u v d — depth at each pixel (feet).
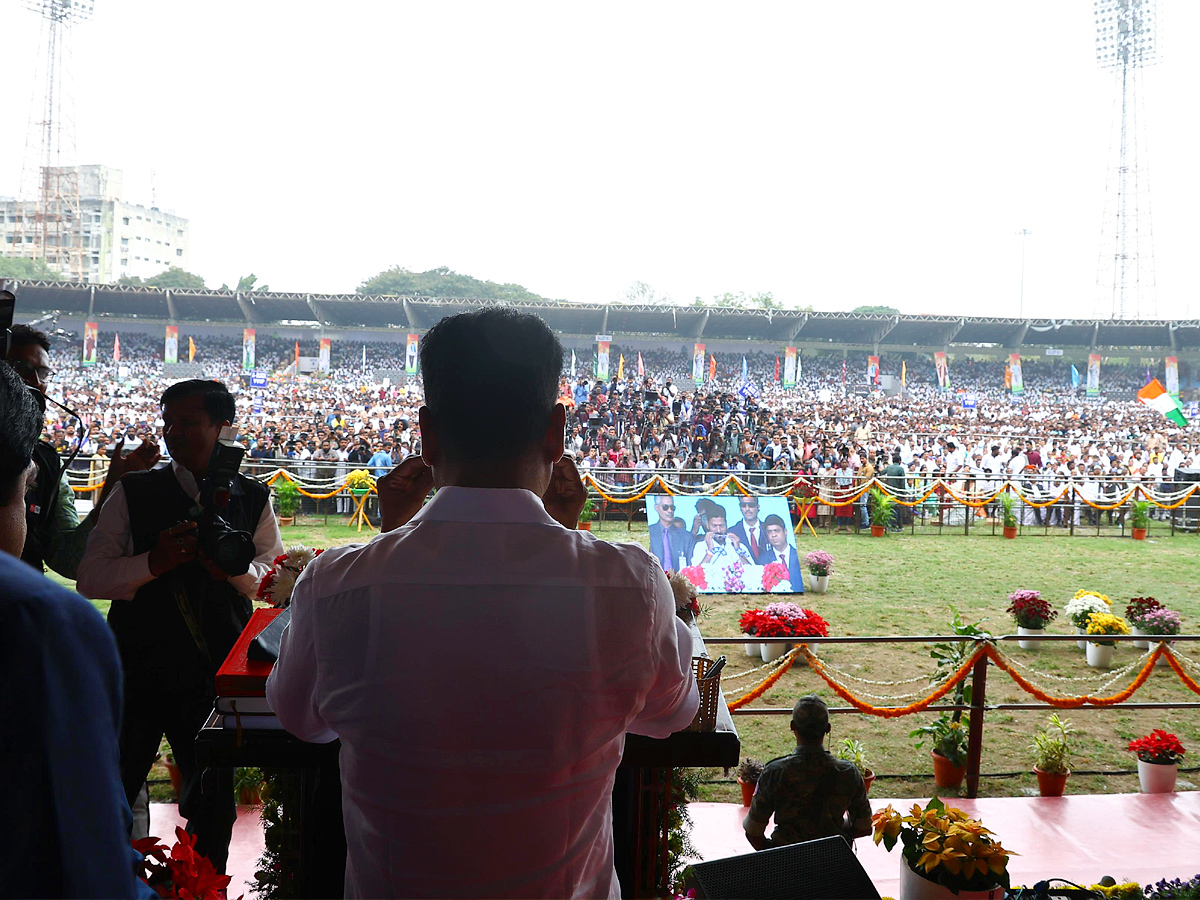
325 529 58.03
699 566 43.04
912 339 157.69
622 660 4.33
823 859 7.67
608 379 128.06
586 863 4.39
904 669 30.53
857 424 111.45
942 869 13.03
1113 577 48.62
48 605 2.80
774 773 14.11
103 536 10.49
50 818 2.70
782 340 149.28
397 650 4.11
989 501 64.90
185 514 10.77
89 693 2.88
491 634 4.13
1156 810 19.77
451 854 4.12
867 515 64.23
